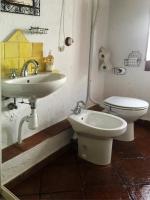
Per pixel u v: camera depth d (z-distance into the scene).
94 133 1.91
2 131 1.71
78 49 2.42
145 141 2.55
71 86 2.42
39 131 2.09
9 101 1.71
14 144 1.83
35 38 1.86
